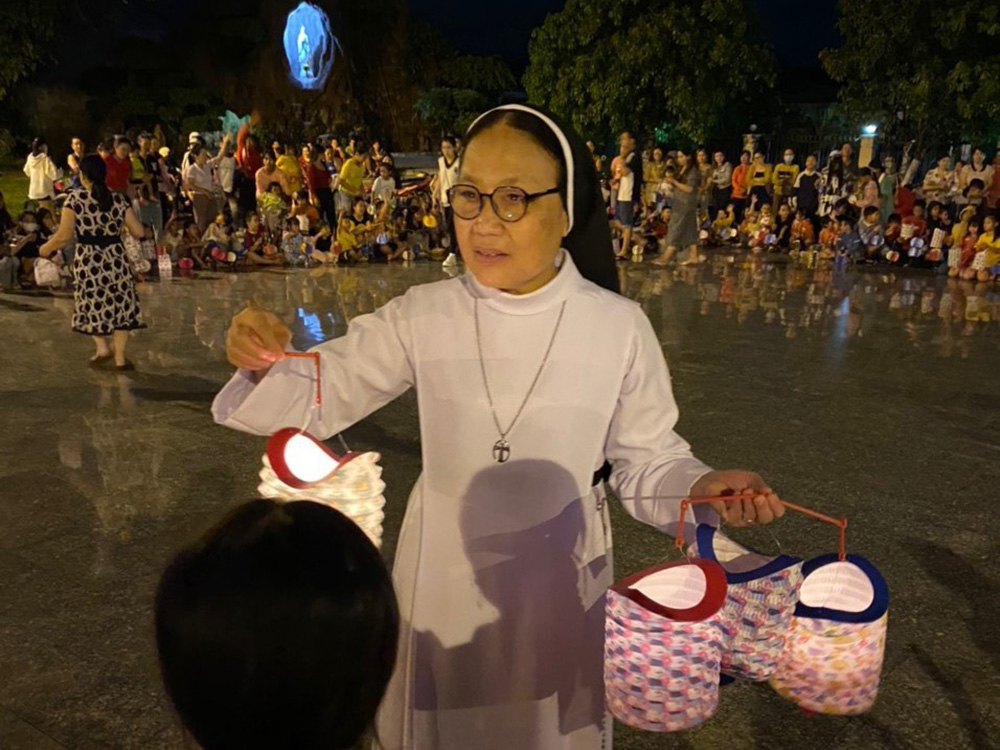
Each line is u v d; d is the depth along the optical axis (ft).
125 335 23.76
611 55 67.21
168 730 9.44
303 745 2.93
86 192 22.48
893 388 22.91
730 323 31.07
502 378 6.11
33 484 15.83
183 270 41.50
